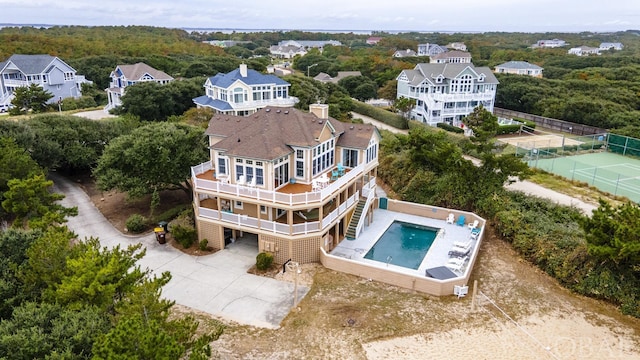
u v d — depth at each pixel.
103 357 12.67
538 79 90.62
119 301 17.14
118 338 12.66
